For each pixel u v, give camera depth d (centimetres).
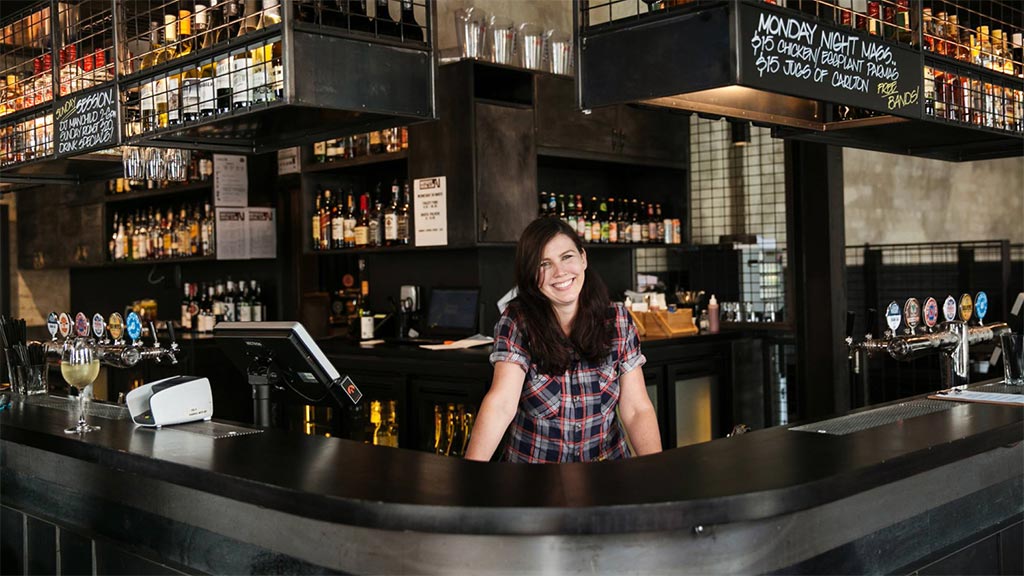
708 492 196
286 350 299
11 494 339
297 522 226
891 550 246
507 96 555
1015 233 1062
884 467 225
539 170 611
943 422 280
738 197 743
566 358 278
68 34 434
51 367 696
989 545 277
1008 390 349
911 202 995
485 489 204
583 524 186
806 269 495
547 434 284
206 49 318
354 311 729
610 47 276
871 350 326
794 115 354
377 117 329
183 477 239
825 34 279
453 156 521
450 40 628
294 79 283
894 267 898
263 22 339
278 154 684
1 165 446
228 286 737
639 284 682
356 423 545
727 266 670
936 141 405
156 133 338
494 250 564
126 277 886
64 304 951
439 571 203
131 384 673
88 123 383
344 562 216
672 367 554
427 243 537
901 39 346
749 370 611
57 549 305
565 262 279
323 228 602
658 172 655
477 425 276
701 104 318
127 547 278
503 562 200
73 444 280
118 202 827
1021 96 395
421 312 580
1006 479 294
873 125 357
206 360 644
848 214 929
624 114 598
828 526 226
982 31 393
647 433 294
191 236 732
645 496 193
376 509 194
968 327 354
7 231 912
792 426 279
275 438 277
